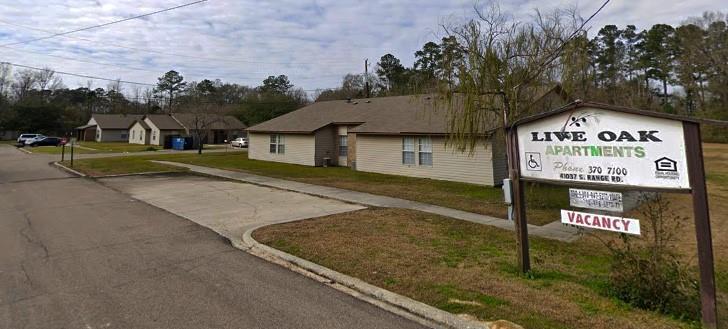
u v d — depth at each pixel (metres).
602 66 45.34
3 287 5.28
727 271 6.57
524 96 12.52
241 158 30.70
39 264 6.25
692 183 4.10
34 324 4.24
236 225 9.27
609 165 4.74
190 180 18.48
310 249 7.02
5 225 9.12
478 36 12.36
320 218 9.88
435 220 9.72
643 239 7.36
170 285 5.42
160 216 10.32
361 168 22.62
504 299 4.79
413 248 7.12
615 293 4.80
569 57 12.77
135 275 5.80
